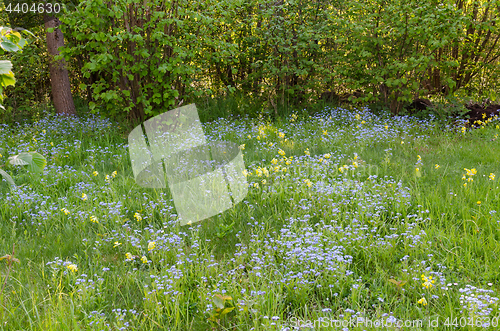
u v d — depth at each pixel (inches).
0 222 180.5
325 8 412.8
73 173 240.7
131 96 339.0
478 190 195.6
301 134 330.3
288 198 202.4
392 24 362.9
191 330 115.2
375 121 355.9
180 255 147.9
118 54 323.9
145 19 319.6
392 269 142.6
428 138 318.3
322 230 165.2
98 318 114.6
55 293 126.6
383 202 193.2
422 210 177.9
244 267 139.9
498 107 374.6
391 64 365.7
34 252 155.7
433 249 152.4
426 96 444.5
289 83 426.0
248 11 434.0
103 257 156.5
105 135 320.2
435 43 336.5
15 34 98.7
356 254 149.7
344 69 384.2
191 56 331.9
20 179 232.4
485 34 440.8
